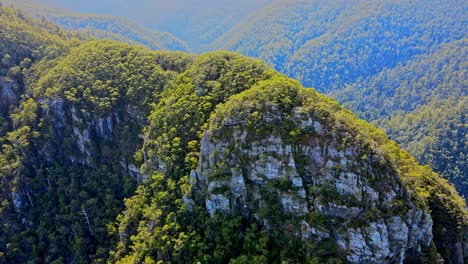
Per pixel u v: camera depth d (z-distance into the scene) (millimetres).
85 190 118562
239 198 80625
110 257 99062
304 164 75000
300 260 70750
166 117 101750
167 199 88688
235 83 97500
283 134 77188
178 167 91000
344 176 70688
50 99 128375
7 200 119875
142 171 103500
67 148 126625
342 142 72312
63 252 109750
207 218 81938
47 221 115375
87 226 111438
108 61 137500
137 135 117938
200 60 115812
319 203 71688
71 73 134125
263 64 105438
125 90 127188
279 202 76375
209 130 83500
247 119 80625
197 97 99750
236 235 78562
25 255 111500
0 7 194375
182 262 79500
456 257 81562
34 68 150375
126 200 105125
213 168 81688
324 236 70688
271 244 74750
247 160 79750
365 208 69312
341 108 85062
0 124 136250
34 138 126750
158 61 133500
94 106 125312
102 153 124500
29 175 123812
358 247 67875
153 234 86188
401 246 68688
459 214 84312
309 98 81000
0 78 144125
